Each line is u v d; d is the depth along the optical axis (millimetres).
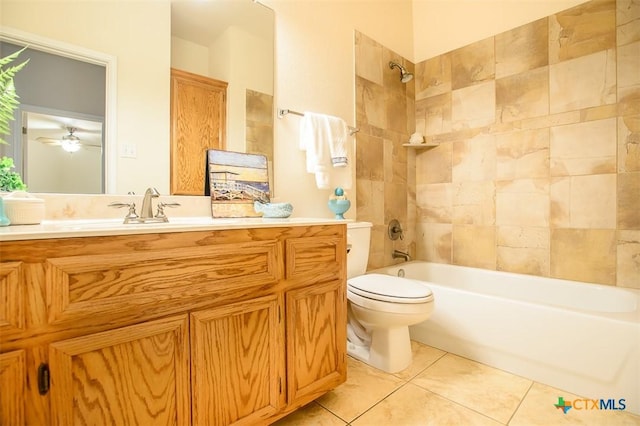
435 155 2629
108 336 738
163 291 824
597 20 1883
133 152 1275
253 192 1600
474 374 1548
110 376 746
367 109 2322
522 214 2168
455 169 2506
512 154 2211
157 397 816
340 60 2139
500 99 2268
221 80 1548
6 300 624
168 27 1383
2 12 1029
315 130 1825
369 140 2328
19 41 1053
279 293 1094
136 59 1289
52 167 1100
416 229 2742
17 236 626
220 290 935
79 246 703
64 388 684
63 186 1118
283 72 1804
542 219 2084
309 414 1247
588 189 1916
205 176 1481
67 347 684
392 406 1297
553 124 2039
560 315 1414
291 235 1137
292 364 1126
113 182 1224
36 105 1076
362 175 2271
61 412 681
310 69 1945
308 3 1945
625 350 1258
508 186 2229
